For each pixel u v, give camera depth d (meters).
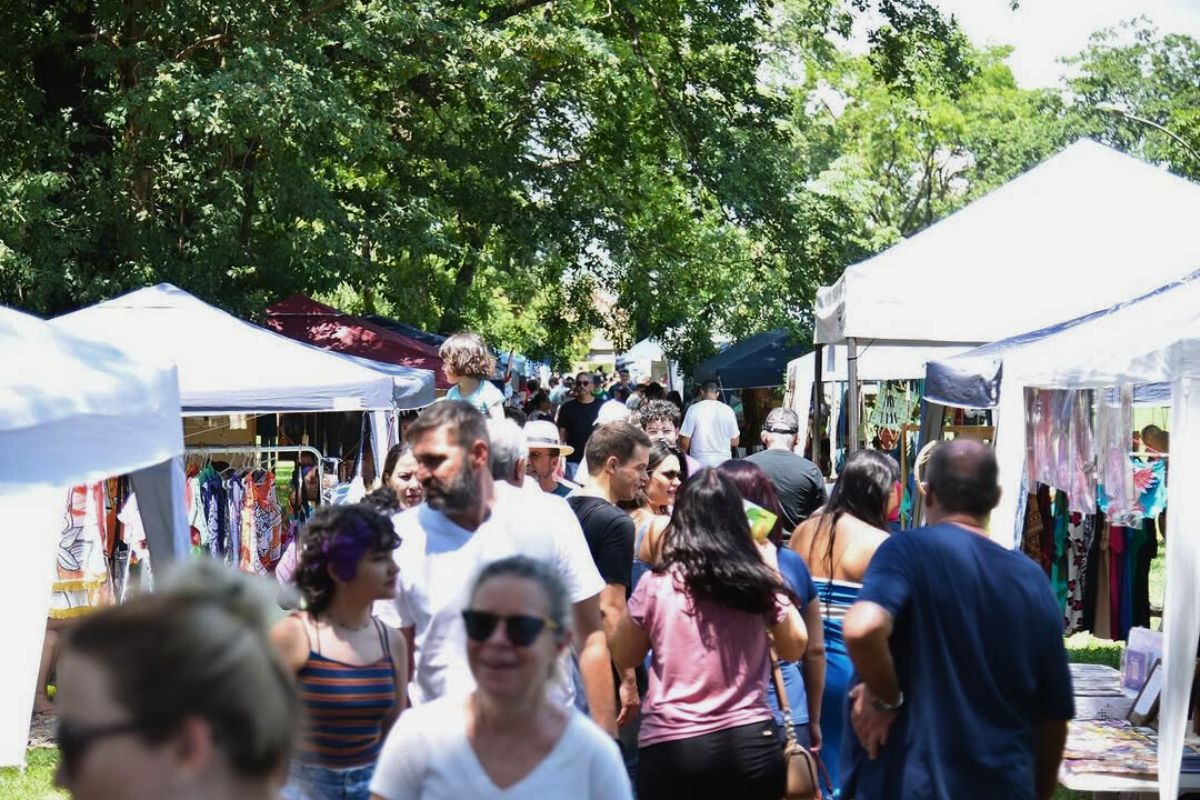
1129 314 8.62
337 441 15.06
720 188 24.91
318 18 17.98
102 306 11.48
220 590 1.47
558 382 46.78
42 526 8.12
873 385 24.52
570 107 24.83
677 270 27.45
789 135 26.86
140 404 5.75
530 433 7.44
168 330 11.20
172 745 1.37
